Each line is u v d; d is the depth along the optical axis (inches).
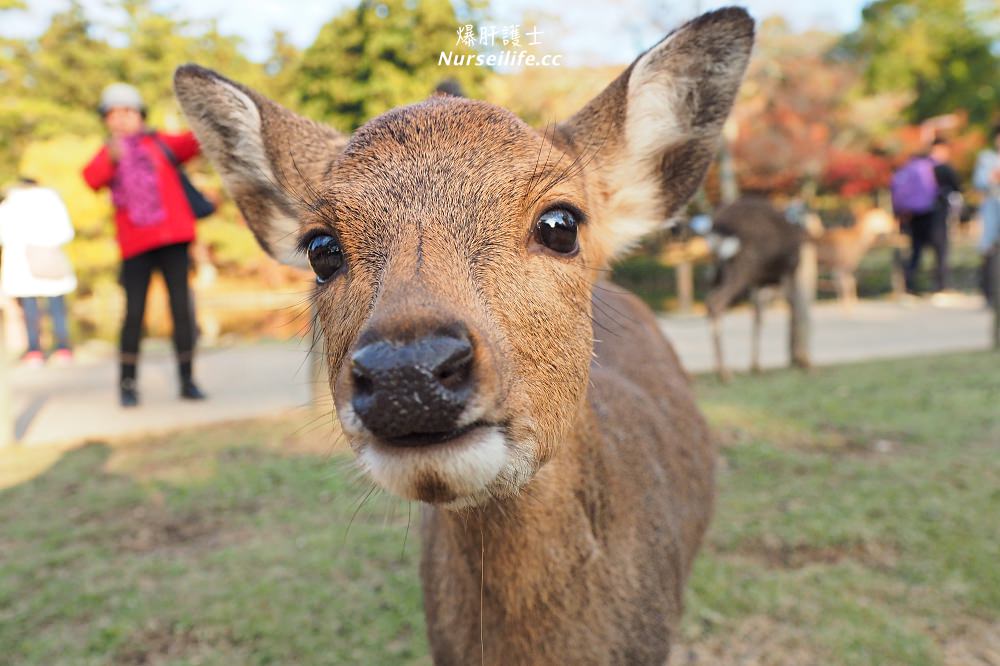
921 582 78.2
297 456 122.6
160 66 386.9
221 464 119.8
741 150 414.6
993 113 635.5
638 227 56.4
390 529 96.1
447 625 48.4
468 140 39.8
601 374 59.0
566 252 40.4
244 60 382.9
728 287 170.6
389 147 39.9
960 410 136.8
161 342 267.0
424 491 32.3
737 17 53.8
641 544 50.2
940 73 661.3
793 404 145.2
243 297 324.8
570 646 45.3
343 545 91.3
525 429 35.0
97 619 76.6
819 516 92.9
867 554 84.4
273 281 357.1
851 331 245.3
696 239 430.0
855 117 474.0
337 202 38.8
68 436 136.9
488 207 37.5
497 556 44.5
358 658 69.6
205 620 75.5
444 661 49.2
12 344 245.1
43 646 72.1
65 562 88.0
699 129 56.1
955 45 655.1
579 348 40.8
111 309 331.0
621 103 52.8
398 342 30.1
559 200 39.6
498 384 32.1
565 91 207.2
